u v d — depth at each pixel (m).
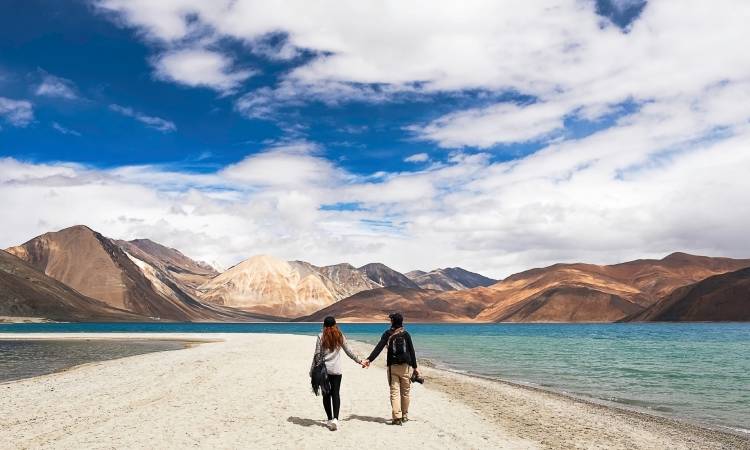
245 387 21.64
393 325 15.97
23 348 58.66
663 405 23.83
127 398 18.88
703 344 76.06
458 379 30.94
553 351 63.47
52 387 22.02
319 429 14.48
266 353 40.88
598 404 23.52
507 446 13.72
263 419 15.51
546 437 15.50
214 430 13.98
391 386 15.67
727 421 20.06
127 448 12.12
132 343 69.94
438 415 17.56
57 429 14.01
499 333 142.50
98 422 14.84
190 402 18.06
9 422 14.91
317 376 14.47
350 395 20.77
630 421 19.20
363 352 50.28
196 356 37.09
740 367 41.88
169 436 13.26
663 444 15.50
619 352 60.66
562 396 25.72
